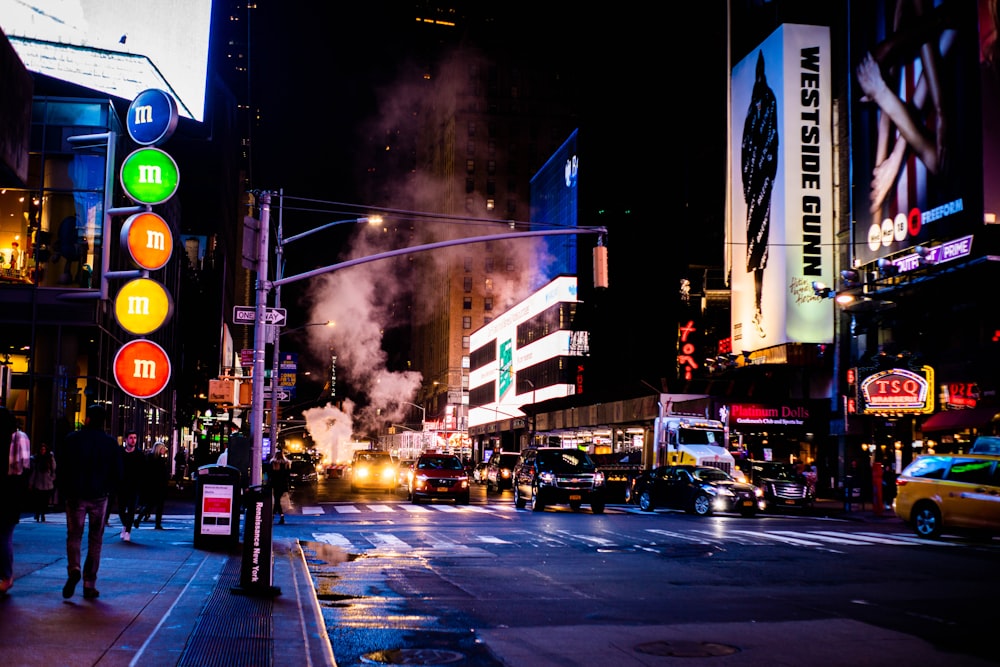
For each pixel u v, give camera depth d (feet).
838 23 152.05
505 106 514.27
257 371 67.92
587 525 78.28
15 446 31.19
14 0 100.48
